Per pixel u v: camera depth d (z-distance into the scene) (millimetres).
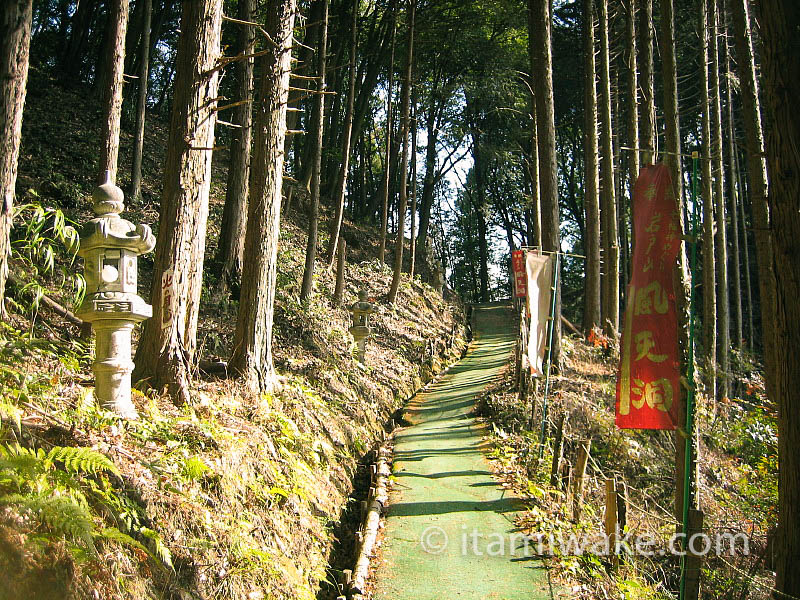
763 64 5270
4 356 5816
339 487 9703
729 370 20828
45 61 26359
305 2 22531
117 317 6438
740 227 34094
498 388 15781
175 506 5707
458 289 48750
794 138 5020
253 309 10062
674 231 6676
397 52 32062
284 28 10633
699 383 15992
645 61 16219
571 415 13750
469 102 37031
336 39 29375
